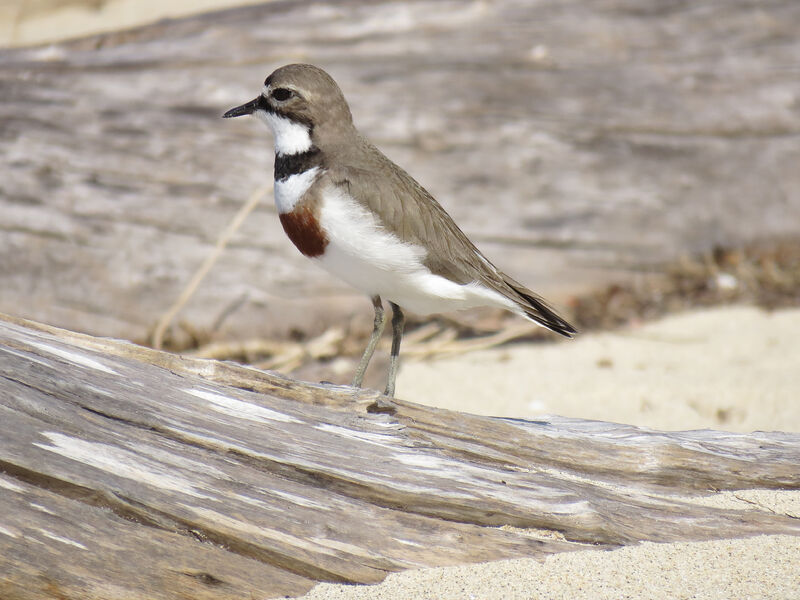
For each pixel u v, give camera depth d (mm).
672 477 6773
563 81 14234
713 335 12656
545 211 13727
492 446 6688
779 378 11133
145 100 13578
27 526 5191
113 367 6234
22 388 5684
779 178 14258
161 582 5266
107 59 13977
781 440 7246
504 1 14773
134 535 5352
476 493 5984
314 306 13336
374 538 5695
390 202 7586
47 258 13125
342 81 13836
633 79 14391
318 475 5898
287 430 6227
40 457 5402
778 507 6496
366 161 7898
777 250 14258
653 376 11523
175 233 13148
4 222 13188
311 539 5594
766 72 14664
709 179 14148
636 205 13938
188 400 6195
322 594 5410
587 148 13953
